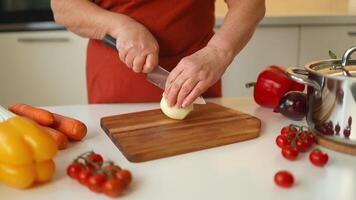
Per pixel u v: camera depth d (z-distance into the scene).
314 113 0.77
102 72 1.06
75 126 0.77
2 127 0.61
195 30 1.05
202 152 0.74
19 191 0.60
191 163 0.69
